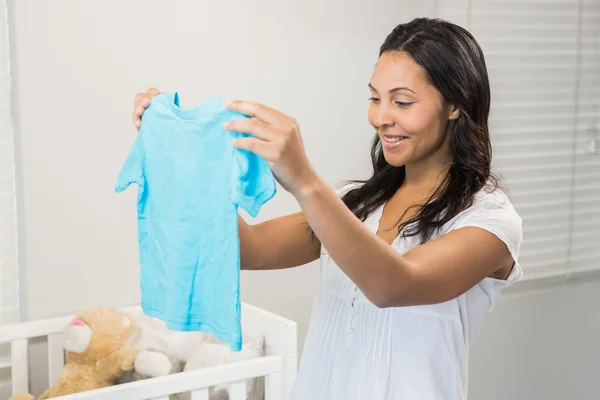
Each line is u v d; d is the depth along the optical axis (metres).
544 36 2.50
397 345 1.16
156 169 1.11
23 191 1.80
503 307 2.54
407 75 1.12
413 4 2.24
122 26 1.85
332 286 1.24
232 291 0.99
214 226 1.02
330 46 2.12
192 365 1.71
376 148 1.33
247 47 2.00
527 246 2.56
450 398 1.15
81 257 1.88
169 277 1.08
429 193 1.20
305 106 2.11
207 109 1.02
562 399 2.70
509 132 2.47
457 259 1.04
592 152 2.65
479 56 1.18
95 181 1.87
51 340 1.75
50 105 1.80
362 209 1.28
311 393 1.22
